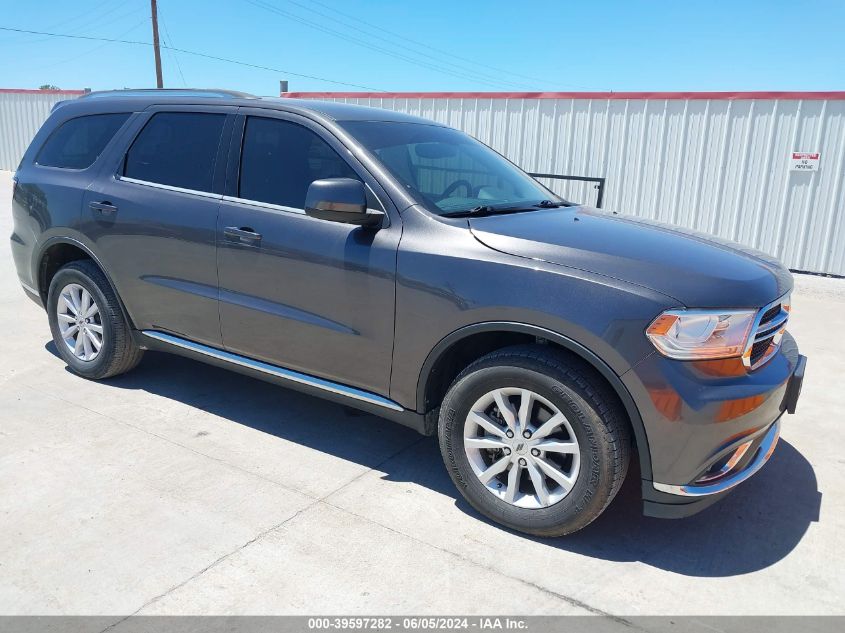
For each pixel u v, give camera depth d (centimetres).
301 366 352
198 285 377
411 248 303
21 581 253
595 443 268
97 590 250
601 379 270
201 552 274
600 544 292
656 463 264
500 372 284
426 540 288
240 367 378
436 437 391
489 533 296
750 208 927
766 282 283
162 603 244
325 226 329
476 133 1101
